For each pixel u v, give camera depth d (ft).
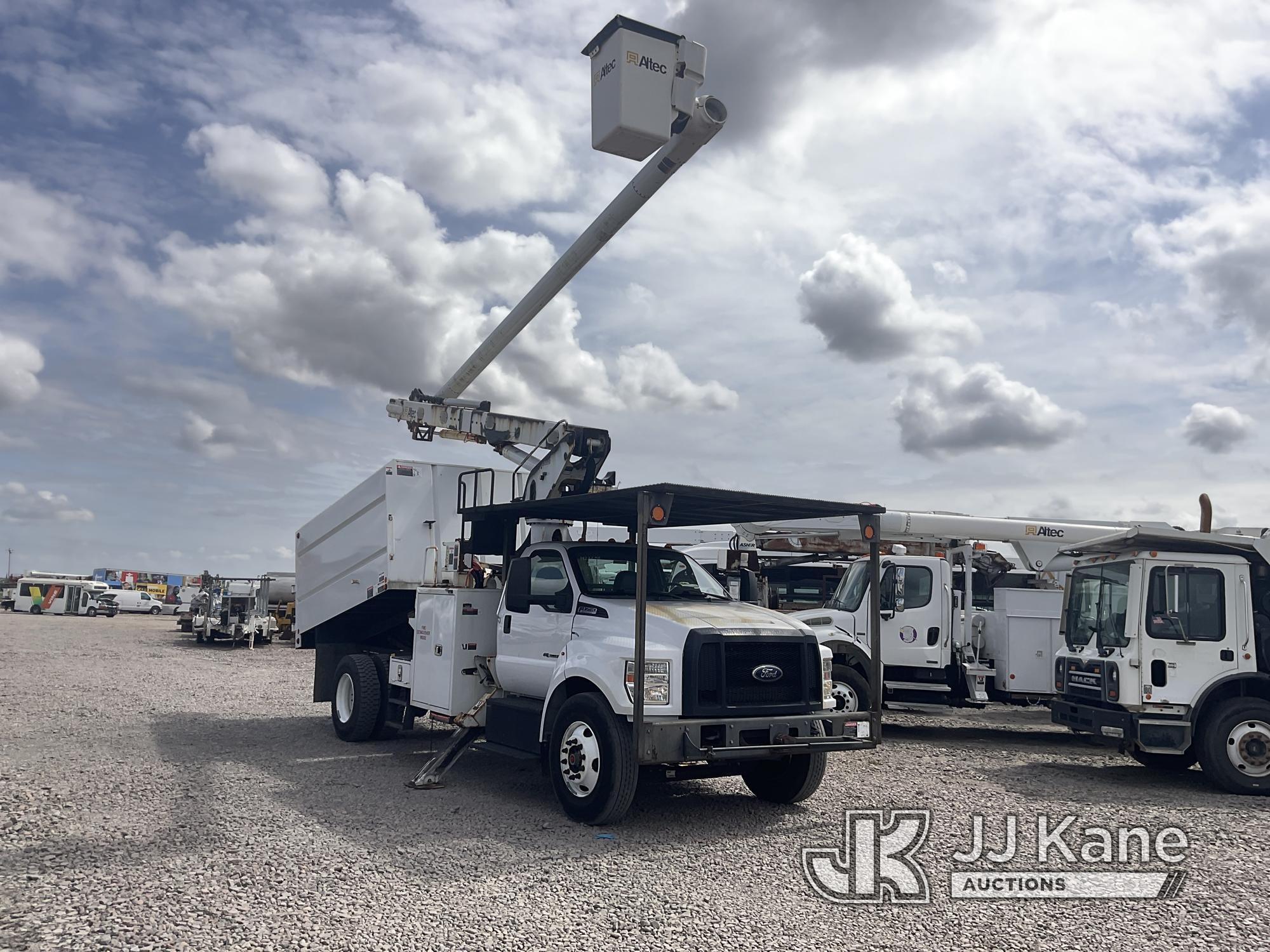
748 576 31.91
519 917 16.89
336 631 42.04
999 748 40.65
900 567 44.45
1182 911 17.97
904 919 17.28
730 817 25.68
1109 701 33.32
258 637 105.81
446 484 38.45
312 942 15.44
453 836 22.74
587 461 34.24
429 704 32.71
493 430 38.47
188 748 34.88
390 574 36.70
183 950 15.01
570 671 25.72
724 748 23.76
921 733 45.37
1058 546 50.42
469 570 36.91
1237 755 31.12
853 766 34.35
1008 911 17.89
